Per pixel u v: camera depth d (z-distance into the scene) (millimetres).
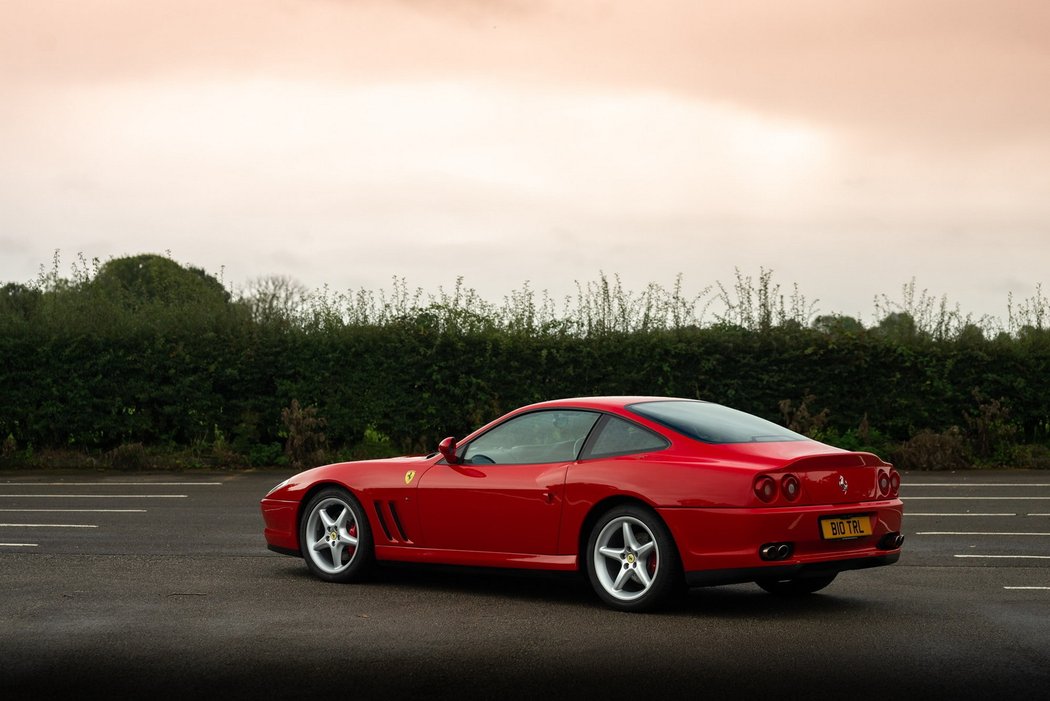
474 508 8289
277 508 9367
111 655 6297
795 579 8234
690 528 7336
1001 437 21938
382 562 8828
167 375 22516
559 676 5820
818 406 22578
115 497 16562
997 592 8484
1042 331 22859
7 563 9961
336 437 22625
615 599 7660
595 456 7941
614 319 22984
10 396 22141
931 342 22688
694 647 6508
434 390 22562
